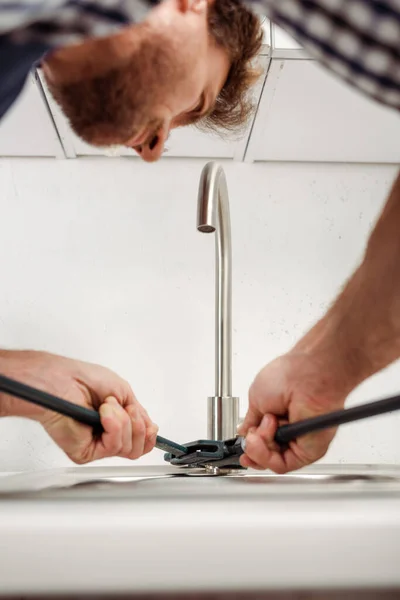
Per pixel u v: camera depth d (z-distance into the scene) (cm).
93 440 58
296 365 59
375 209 101
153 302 97
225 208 76
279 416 61
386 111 83
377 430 96
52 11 30
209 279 98
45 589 25
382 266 53
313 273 99
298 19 38
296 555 25
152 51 45
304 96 79
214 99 57
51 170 99
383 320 54
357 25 38
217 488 40
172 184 100
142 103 47
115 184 99
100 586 25
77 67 44
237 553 25
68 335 95
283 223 100
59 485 47
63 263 97
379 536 26
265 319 98
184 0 47
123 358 95
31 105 79
